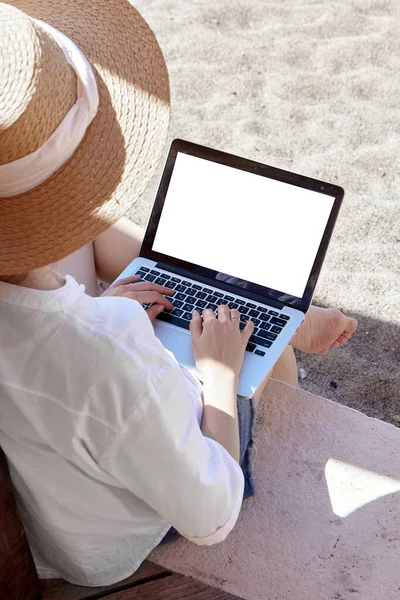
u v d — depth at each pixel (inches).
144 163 41.8
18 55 35.3
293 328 67.4
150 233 72.9
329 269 119.0
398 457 67.5
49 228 39.0
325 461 66.9
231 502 47.6
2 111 35.1
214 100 150.3
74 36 42.8
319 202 69.4
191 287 70.4
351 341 109.9
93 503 47.0
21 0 45.3
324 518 62.6
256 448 67.7
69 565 52.8
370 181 133.6
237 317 61.1
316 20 171.6
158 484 43.2
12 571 51.3
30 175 37.5
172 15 172.9
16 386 39.9
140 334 40.2
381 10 174.9
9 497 48.1
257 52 162.7
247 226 70.7
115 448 41.2
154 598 56.8
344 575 58.7
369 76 156.6
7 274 37.7
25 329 38.5
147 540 53.3
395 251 122.1
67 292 38.6
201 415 54.4
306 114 147.4
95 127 40.0
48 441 42.2
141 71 43.2
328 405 71.7
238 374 57.5
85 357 38.7
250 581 58.1
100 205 39.7
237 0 177.6
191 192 71.7
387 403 103.0
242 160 70.4
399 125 145.3
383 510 63.3
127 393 39.4
